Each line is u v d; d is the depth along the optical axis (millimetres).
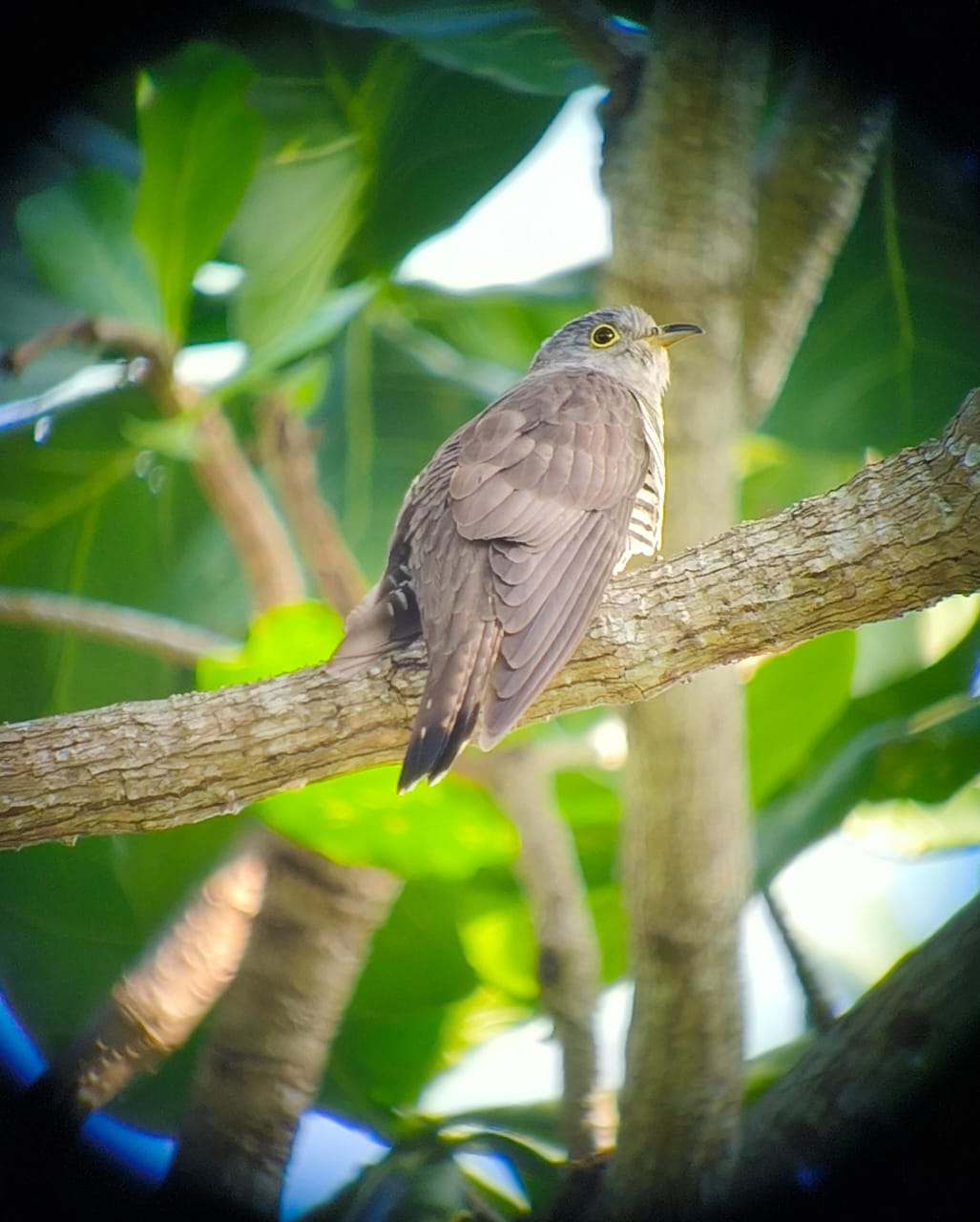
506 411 10102
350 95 10977
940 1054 8688
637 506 10812
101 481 12266
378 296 12477
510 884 11719
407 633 9102
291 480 10844
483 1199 9711
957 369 11656
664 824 8547
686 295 9242
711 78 8922
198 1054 11633
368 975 11906
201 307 12102
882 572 8344
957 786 11414
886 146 10898
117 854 11805
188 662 10367
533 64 10156
